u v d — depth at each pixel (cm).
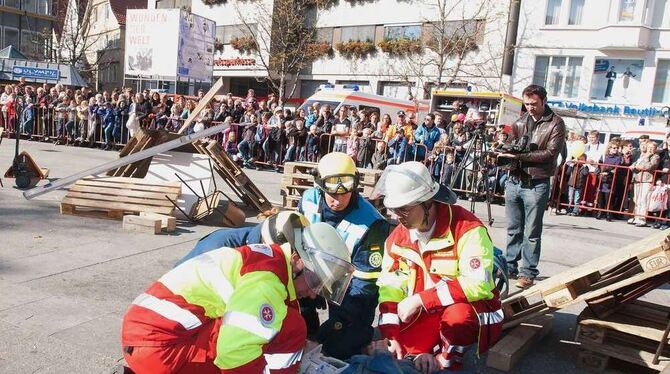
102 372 295
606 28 2130
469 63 2467
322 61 3017
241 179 704
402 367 257
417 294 283
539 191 464
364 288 302
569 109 2202
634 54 2123
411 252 298
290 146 1300
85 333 340
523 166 468
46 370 292
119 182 672
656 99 2130
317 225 224
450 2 2530
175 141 510
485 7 2406
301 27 2969
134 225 605
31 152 1317
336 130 1262
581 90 2236
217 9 3391
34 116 1647
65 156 1284
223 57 3366
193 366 214
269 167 1377
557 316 424
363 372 249
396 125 1204
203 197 688
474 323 283
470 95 1611
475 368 328
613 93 2183
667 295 487
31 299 388
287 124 1310
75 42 3603
